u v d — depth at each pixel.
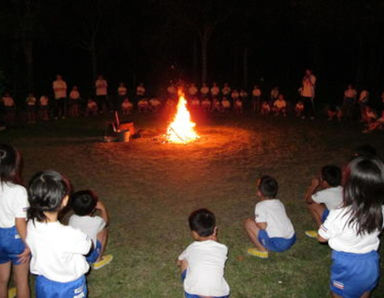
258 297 3.97
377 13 15.59
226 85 20.94
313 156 9.84
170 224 5.70
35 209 2.75
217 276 3.32
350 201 2.89
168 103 20.23
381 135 12.48
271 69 32.41
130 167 8.98
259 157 9.80
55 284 2.80
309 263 4.59
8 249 3.28
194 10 23.78
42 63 27.16
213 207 6.35
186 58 31.05
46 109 17.31
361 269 2.94
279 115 18.03
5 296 3.54
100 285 4.19
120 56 29.91
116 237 5.30
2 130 14.41
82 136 13.16
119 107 21.06
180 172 8.48
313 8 17.14
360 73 22.11
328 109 17.25
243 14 24.00
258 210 4.48
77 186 7.57
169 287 4.15
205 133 13.47
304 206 6.36
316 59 26.22
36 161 9.62
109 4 24.00
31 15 19.67
